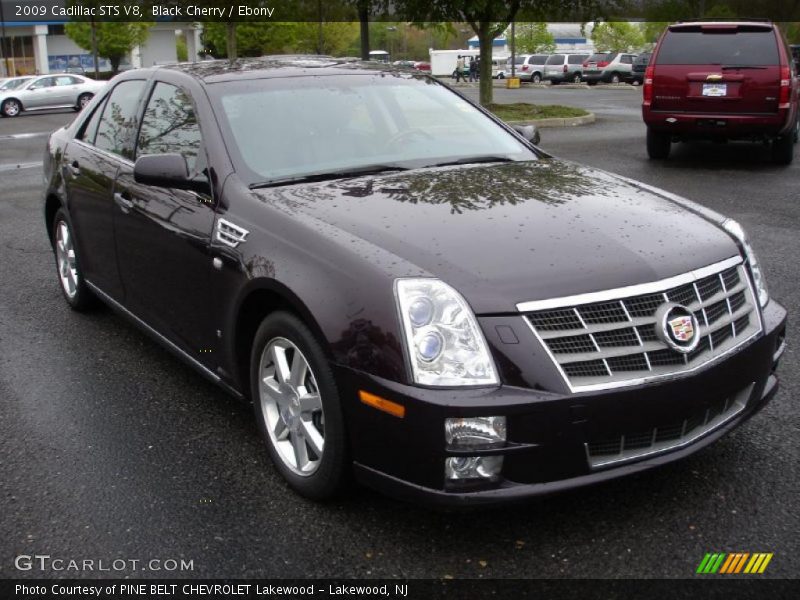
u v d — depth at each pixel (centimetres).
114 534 304
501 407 262
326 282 293
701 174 1067
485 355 268
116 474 347
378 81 447
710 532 296
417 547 292
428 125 433
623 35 7112
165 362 475
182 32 6328
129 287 453
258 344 333
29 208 971
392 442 274
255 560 287
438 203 337
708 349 296
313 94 421
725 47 1102
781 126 1091
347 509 315
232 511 317
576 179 383
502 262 287
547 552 287
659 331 281
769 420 382
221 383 375
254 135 387
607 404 270
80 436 383
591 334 275
